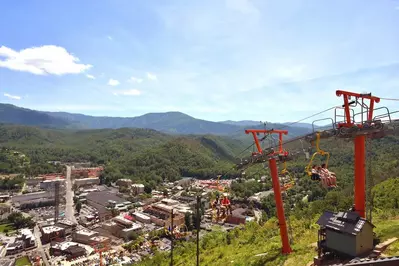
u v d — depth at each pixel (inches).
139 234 6063.0
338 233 1013.2
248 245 1983.3
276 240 1792.6
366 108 1018.7
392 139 5876.0
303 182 6633.9
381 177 3262.8
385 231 1187.3
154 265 2657.5
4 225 6998.0
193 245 2810.0
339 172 5398.6
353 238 972.6
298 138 1269.7
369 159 1124.5
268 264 1305.4
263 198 7317.9
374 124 981.2
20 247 5438.0
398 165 3976.4
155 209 7637.8
